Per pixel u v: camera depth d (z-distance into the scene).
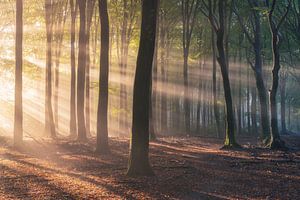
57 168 15.79
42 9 32.25
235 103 49.59
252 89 48.12
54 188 11.79
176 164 17.16
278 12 31.08
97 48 38.38
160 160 18.34
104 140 20.34
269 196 11.38
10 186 12.00
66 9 32.09
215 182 13.33
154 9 13.38
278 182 13.59
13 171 14.78
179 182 13.04
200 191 11.84
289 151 23.47
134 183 12.60
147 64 13.45
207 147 26.28
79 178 13.48
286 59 40.81
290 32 33.78
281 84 50.50
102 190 11.59
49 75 28.94
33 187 11.91
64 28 33.38
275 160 19.00
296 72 40.19
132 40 36.56
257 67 30.05
